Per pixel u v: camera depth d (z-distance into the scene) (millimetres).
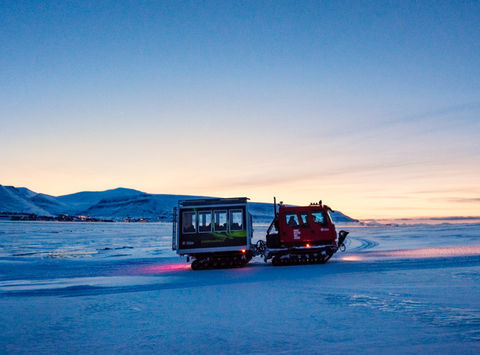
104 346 6156
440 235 52938
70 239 67500
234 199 21000
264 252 21422
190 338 6473
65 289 13414
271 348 5770
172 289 12547
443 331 6328
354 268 16891
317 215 20641
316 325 7027
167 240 64688
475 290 10250
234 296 10602
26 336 6902
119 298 10992
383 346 5656
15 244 52188
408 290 10484
